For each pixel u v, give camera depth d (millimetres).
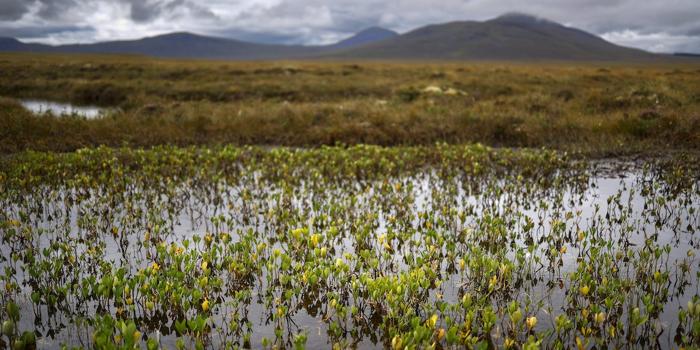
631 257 5480
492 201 7926
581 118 13945
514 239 6242
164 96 26484
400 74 36406
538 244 5820
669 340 3939
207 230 6543
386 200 7820
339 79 32625
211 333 4102
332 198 7535
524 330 4090
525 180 9180
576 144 11969
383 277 4500
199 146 12594
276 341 3865
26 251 5457
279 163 9875
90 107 24766
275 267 4965
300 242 5645
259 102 19766
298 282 4906
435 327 4051
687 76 33094
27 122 12758
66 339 3961
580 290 4586
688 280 4980
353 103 17438
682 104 15633
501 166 10195
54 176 8805
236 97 25922
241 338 4016
